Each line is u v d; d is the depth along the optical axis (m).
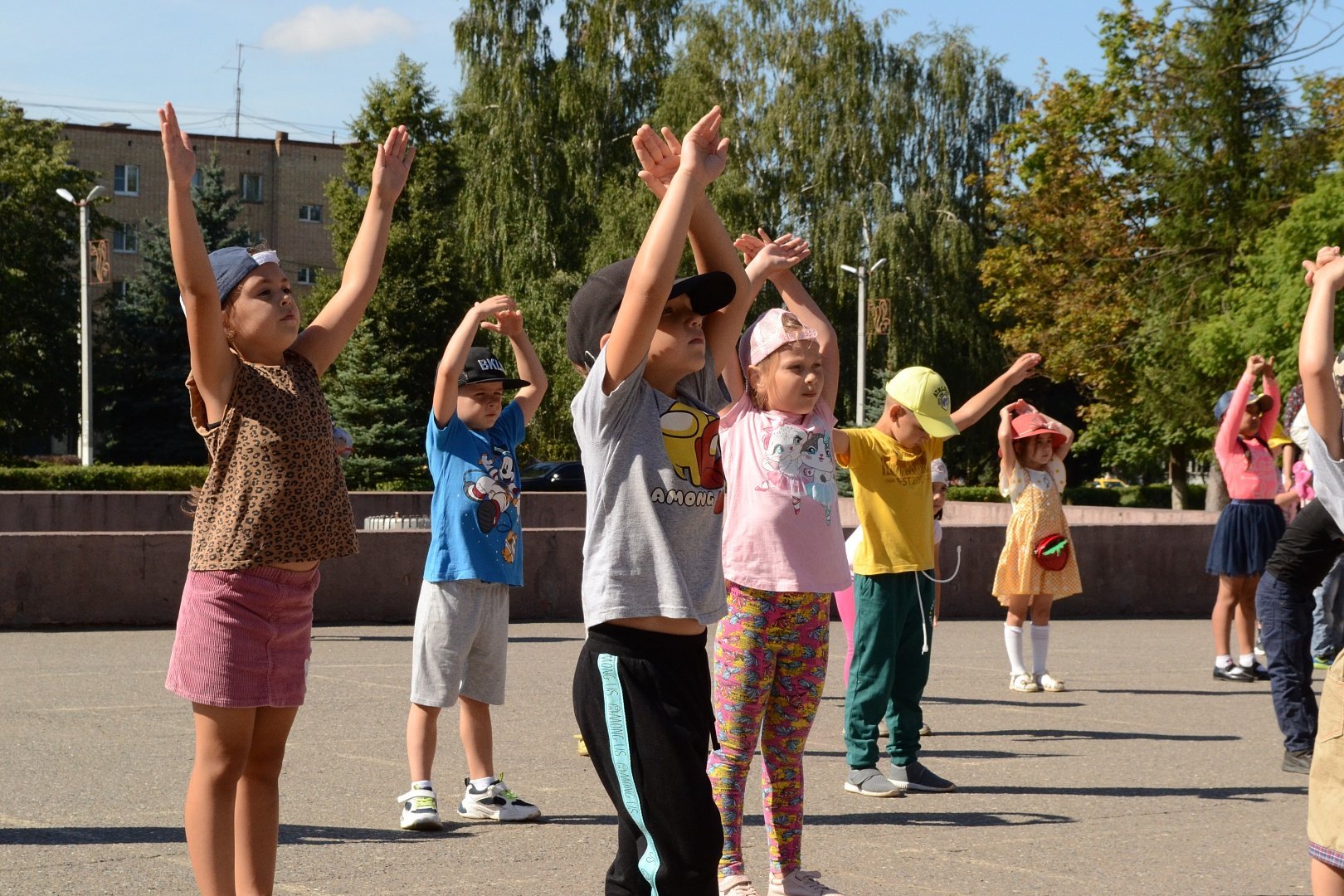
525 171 39.16
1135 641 12.89
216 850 3.53
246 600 3.52
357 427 40.38
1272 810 5.84
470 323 5.70
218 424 3.56
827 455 4.61
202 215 53.28
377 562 13.10
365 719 7.79
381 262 4.02
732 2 39.78
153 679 9.14
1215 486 35.34
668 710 3.21
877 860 4.93
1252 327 30.44
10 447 51.88
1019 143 37.06
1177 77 34.03
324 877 4.57
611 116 39.75
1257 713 8.64
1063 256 36.75
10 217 51.16
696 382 3.58
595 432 3.35
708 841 3.19
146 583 12.29
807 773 6.64
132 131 69.56
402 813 5.36
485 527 5.45
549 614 13.55
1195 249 34.66
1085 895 4.50
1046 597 9.63
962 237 39.56
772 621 4.40
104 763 6.40
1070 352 36.19
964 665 11.09
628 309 3.27
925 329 39.91
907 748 6.23
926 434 6.02
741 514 4.46
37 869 4.55
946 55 40.72
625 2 39.88
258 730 3.65
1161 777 6.56
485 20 39.28
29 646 10.84
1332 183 29.23
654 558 3.26
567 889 4.44
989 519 27.09
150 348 51.62
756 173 39.44
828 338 4.85
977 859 4.96
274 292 3.65
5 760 6.46
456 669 5.34
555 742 7.20
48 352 50.91
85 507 22.27
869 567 6.00
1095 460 61.69
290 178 73.75
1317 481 3.85
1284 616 6.75
